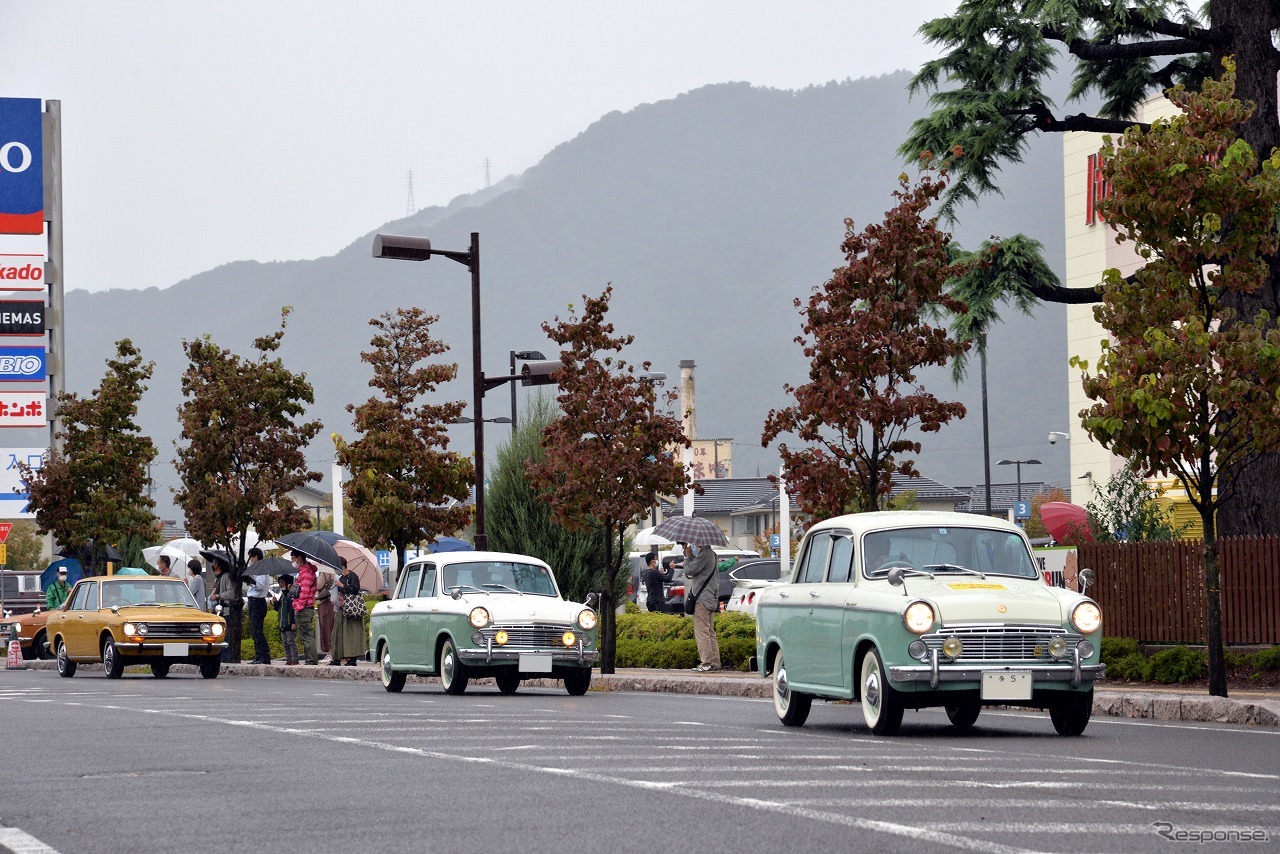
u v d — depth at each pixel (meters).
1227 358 38.66
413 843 17.12
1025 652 30.73
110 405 94.44
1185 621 48.31
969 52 59.72
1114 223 41.06
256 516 80.88
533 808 19.69
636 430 61.19
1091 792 21.00
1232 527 54.88
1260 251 40.72
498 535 93.50
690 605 59.97
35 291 112.25
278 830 18.30
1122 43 60.75
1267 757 26.56
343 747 28.50
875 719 31.38
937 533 33.47
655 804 19.88
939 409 51.56
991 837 16.94
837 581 33.72
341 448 82.38
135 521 94.25
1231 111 39.88
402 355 82.25
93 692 51.41
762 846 16.48
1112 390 39.72
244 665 72.50
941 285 52.50
